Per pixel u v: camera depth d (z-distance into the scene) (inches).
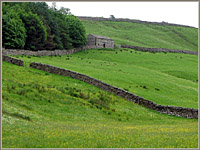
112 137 956.0
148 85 2431.1
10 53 2775.6
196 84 2923.2
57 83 1962.4
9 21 3272.6
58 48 4077.3
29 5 4311.0
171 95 2285.9
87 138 914.1
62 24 4343.0
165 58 4303.6
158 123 1568.7
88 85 2066.9
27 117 1124.5
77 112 1462.8
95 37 4717.0
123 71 2886.3
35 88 1641.2
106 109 1642.5
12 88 1503.4
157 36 7662.4
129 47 5123.0
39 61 2689.5
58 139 872.9
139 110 1790.1
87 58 3604.8
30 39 3671.3
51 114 1331.2
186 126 1425.9
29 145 789.9
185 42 7564.0
